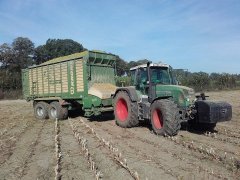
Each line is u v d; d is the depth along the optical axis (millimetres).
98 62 14633
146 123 13266
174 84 11930
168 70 11859
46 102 16625
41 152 8797
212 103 9977
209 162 7219
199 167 6836
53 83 16016
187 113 10297
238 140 9547
